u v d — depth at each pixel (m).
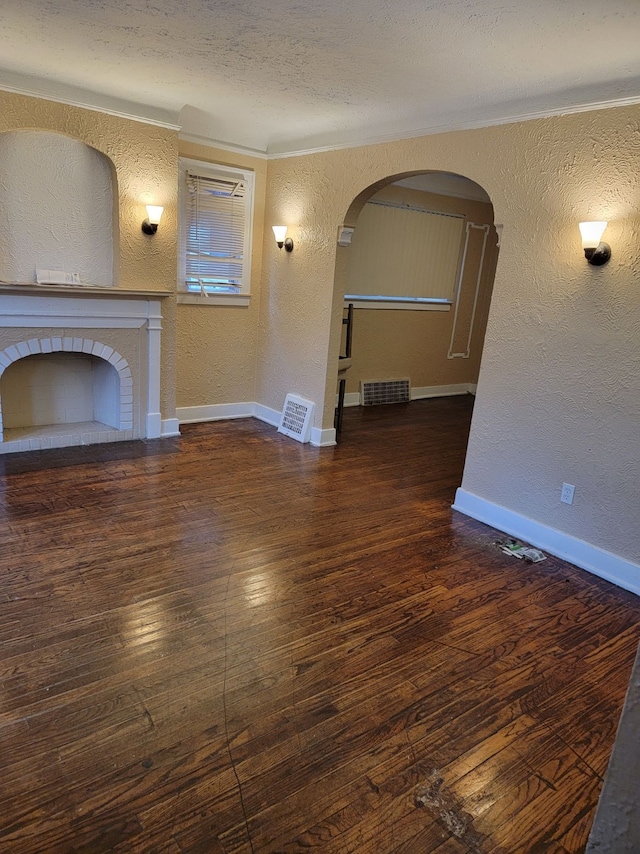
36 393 4.46
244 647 2.30
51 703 1.94
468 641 2.46
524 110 3.15
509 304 3.38
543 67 2.73
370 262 6.26
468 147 3.48
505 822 1.63
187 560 2.93
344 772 1.75
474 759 1.84
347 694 2.08
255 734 1.87
